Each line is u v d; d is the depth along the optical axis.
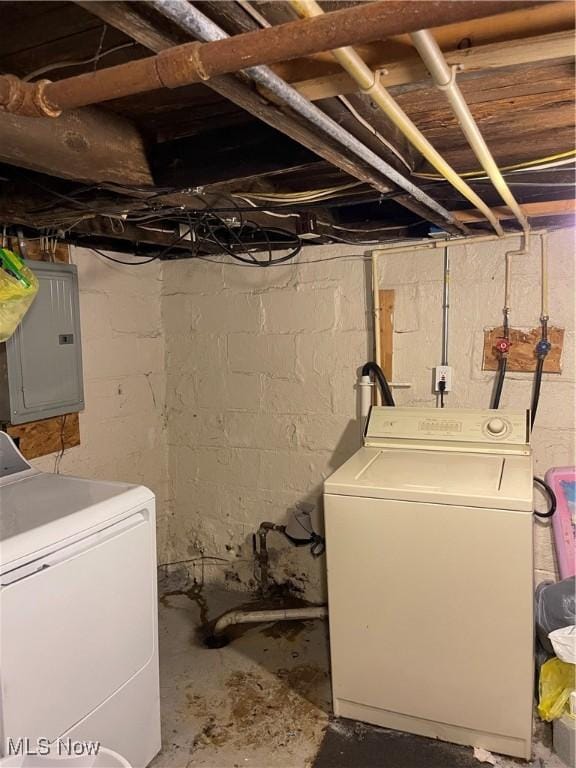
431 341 2.40
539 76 1.08
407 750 1.85
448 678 1.82
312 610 2.60
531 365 2.24
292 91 0.83
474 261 2.30
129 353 2.79
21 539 1.39
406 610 1.83
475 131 1.00
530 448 2.11
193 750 1.89
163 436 3.05
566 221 2.12
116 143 1.39
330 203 1.65
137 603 1.73
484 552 1.71
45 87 0.85
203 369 2.93
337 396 2.62
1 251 1.89
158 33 0.78
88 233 2.17
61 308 2.30
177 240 2.37
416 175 1.55
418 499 1.76
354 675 1.95
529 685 1.73
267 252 2.68
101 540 1.60
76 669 1.50
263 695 2.16
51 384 2.27
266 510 2.86
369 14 0.65
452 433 2.22
